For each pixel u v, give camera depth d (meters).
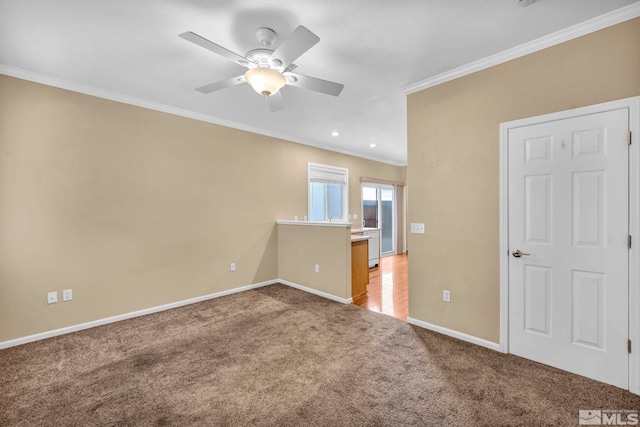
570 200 2.03
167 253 3.48
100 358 2.34
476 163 2.47
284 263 4.59
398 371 2.12
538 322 2.18
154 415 1.70
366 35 2.05
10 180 2.52
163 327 2.94
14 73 2.51
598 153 1.92
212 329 2.89
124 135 3.14
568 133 2.02
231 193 4.10
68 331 2.80
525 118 2.21
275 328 2.91
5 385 1.99
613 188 1.87
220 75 2.65
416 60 2.40
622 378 1.86
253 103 3.36
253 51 1.94
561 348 2.09
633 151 1.80
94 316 2.96
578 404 1.74
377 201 7.33
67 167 2.80
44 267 2.69
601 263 1.92
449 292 2.67
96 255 2.98
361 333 2.78
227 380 2.04
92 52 2.26
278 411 1.73
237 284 4.16
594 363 1.96
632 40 1.80
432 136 2.75
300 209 5.08
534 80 2.16
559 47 2.05
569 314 2.04
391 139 5.08
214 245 3.91
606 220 1.90
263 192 4.50
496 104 2.35
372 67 2.51
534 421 1.61
